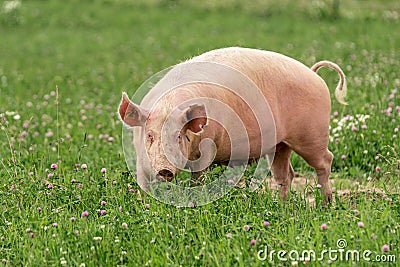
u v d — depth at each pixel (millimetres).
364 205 13875
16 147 19438
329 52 35781
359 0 56250
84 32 48656
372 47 36781
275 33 44750
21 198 14562
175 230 12695
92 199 14688
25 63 37875
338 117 21953
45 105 25547
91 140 20625
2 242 12773
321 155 15859
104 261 11805
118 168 16672
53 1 57281
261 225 12719
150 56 38844
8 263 11898
